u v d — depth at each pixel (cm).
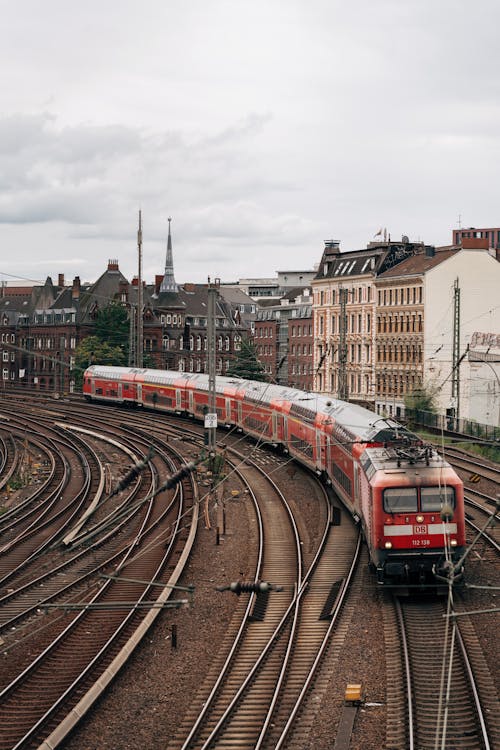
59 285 19500
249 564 4394
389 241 14275
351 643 3238
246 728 2586
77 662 3127
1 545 4959
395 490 3712
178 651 3234
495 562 4269
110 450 8238
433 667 2980
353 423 5169
